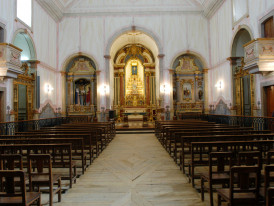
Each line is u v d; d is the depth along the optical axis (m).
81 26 16.31
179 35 16.33
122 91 21.19
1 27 9.55
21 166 3.56
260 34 9.74
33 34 12.53
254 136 5.38
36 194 3.32
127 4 16.20
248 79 12.02
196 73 17.30
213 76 15.95
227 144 4.46
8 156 3.51
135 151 8.29
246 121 11.08
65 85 16.75
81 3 16.20
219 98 14.96
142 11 16.22
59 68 16.23
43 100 13.98
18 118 11.73
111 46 16.41
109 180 5.19
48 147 4.62
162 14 16.33
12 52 8.88
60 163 4.90
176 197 4.24
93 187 4.76
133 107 19.95
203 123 10.04
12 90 10.66
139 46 21.36
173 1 16.28
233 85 13.00
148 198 4.21
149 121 20.02
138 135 12.62
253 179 3.70
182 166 5.70
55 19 15.91
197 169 5.83
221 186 4.68
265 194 2.83
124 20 16.22
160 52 16.27
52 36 15.51
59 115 16.11
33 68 12.86
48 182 3.86
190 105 17.14
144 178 5.30
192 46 16.33
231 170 2.95
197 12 16.41
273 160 4.82
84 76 17.52
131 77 21.52
